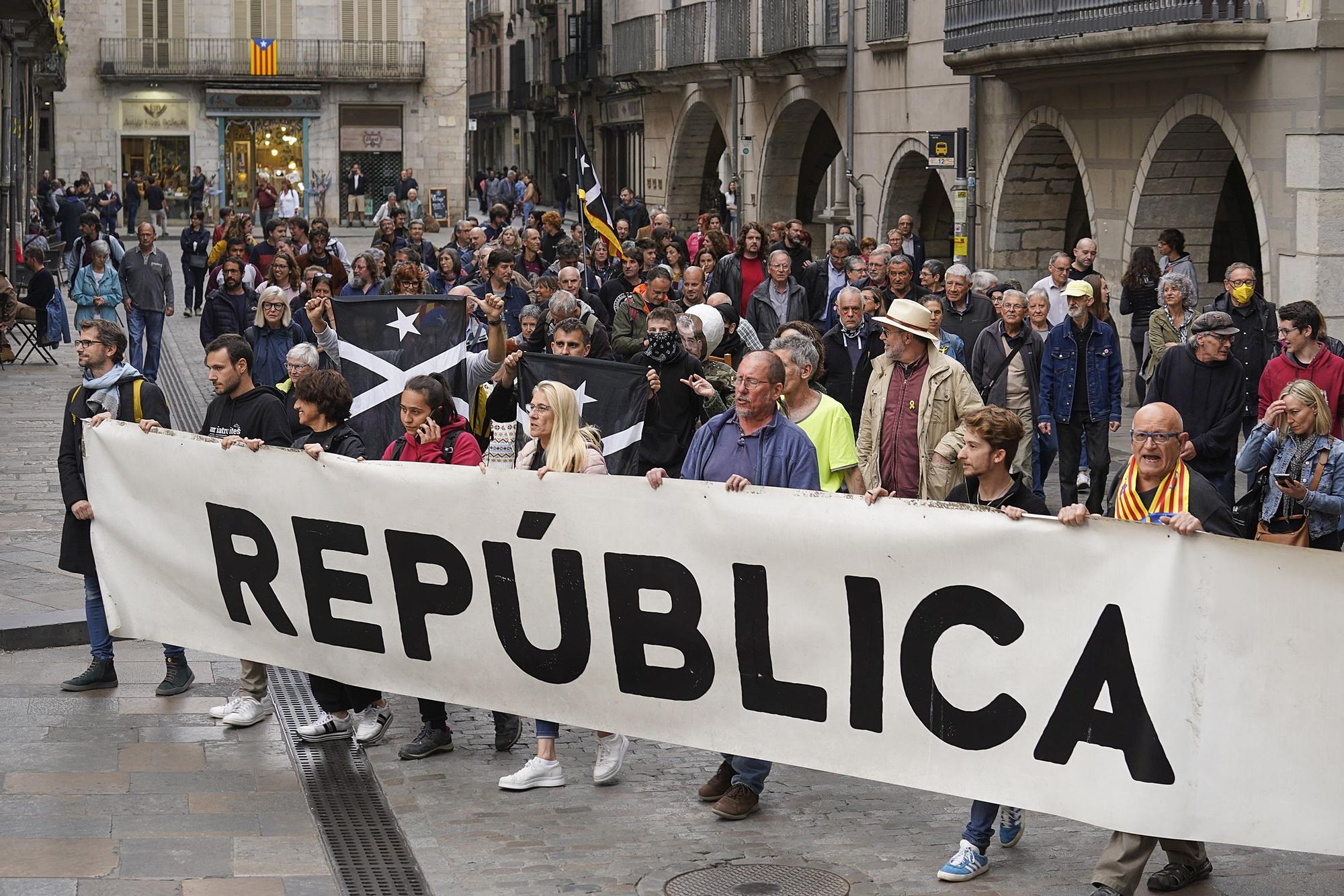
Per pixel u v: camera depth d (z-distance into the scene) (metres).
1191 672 5.82
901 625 6.35
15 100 31.75
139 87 54.06
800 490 6.61
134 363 19.55
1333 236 16.45
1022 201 23.41
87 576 8.58
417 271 13.48
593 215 17.22
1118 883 5.98
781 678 6.63
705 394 9.39
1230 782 5.81
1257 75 17.30
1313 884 6.38
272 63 54.31
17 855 6.42
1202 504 6.26
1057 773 6.08
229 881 6.24
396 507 7.37
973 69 22.94
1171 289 12.78
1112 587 5.93
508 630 7.23
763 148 34.56
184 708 8.50
